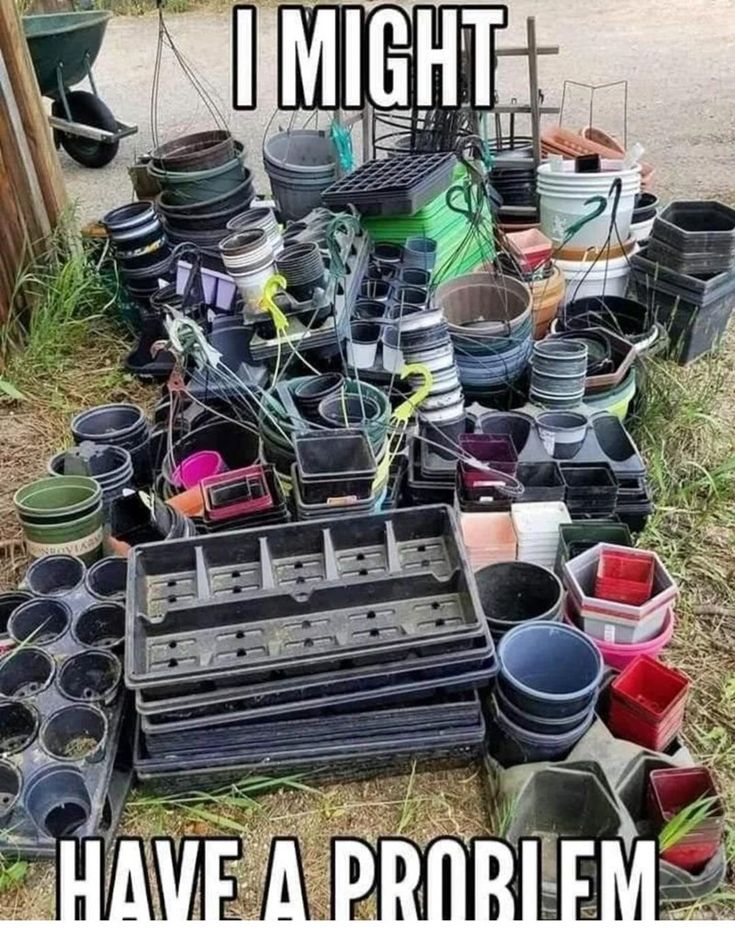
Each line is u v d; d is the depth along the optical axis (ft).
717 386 10.18
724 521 8.38
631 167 10.82
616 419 8.36
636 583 6.55
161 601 6.05
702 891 5.41
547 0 29.48
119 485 7.92
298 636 5.84
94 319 11.67
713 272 10.32
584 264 10.73
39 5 18.10
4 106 10.74
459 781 6.21
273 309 8.16
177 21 28.32
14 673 6.41
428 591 6.10
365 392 7.94
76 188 16.60
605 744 5.91
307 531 6.34
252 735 5.84
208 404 8.74
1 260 10.69
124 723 6.18
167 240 11.06
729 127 18.15
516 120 18.79
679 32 25.16
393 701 5.96
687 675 6.92
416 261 10.19
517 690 5.78
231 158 11.09
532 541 7.16
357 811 6.07
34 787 5.67
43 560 7.03
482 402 9.19
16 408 10.18
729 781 6.15
